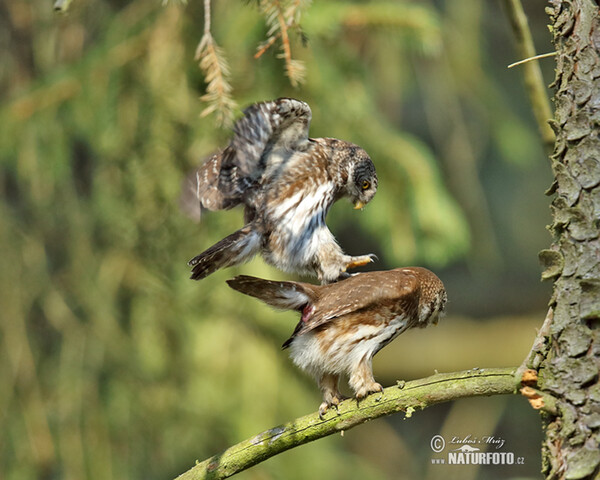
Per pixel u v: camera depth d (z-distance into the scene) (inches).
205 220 438.0
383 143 476.4
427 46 462.0
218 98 229.5
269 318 461.1
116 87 441.1
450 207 479.2
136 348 445.4
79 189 470.3
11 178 460.8
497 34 641.6
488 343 774.5
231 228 436.8
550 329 197.0
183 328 451.2
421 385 217.5
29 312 445.4
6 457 430.0
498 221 747.4
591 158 194.5
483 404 647.1
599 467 185.8
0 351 438.0
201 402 444.1
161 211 435.8
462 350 771.4
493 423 637.9
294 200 277.6
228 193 275.9
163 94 436.8
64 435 433.1
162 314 447.5
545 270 199.5
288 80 440.1
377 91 557.9
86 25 469.4
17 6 464.8
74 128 444.1
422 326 280.4
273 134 275.7
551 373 195.6
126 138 438.0
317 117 449.7
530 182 744.3
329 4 455.5
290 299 255.0
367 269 666.8
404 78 552.1
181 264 442.3
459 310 805.2
